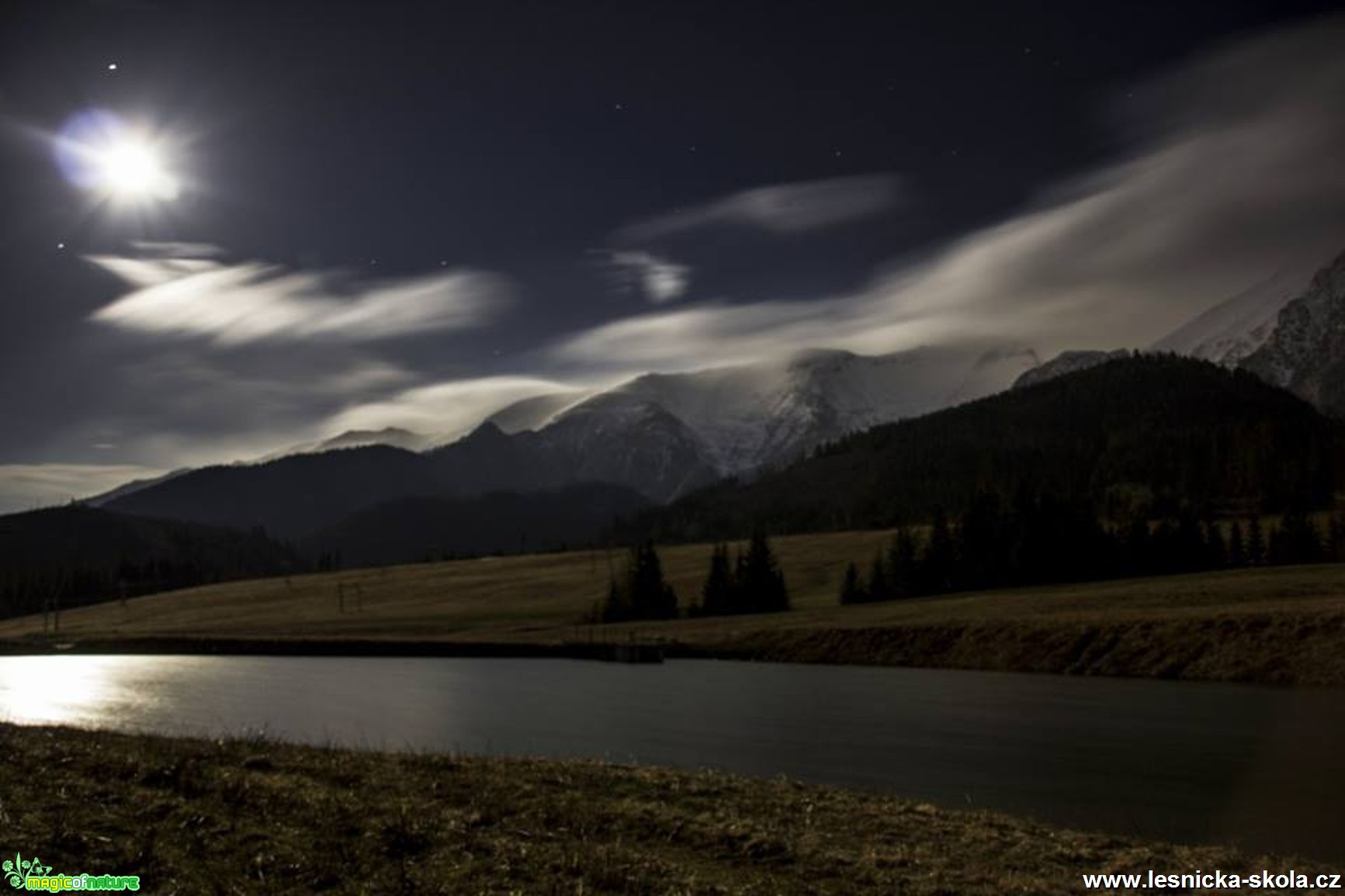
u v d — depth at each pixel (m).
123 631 190.12
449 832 19.52
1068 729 51.66
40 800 19.56
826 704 65.31
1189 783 36.47
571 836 20.00
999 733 50.69
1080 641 87.12
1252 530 160.38
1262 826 29.00
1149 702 62.78
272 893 16.17
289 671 109.00
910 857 19.95
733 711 62.19
